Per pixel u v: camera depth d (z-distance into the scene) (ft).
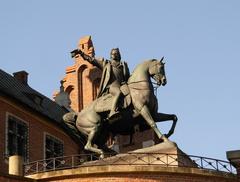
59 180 116.57
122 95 125.80
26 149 155.63
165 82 125.80
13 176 114.73
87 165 119.96
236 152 120.16
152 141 177.78
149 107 123.75
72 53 132.26
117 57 130.72
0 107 148.46
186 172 115.03
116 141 176.76
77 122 130.00
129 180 114.01
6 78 172.45
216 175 117.08
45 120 165.48
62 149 171.42
